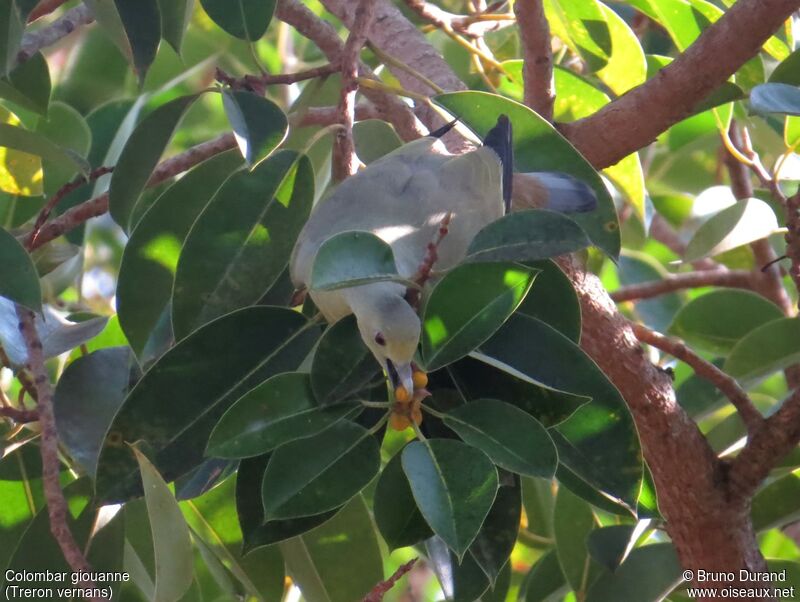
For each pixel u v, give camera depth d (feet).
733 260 17.34
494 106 11.43
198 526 12.07
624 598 12.19
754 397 17.13
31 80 12.06
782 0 10.82
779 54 14.07
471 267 8.71
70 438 10.59
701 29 13.74
